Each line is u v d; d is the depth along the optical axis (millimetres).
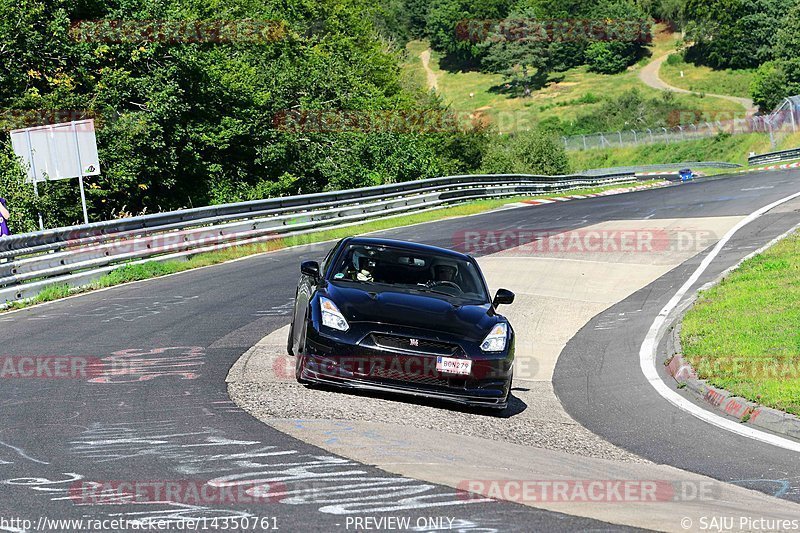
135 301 33125
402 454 14992
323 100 98500
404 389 18953
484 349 19266
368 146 95688
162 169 73750
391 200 69062
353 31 164000
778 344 24625
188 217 47281
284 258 47281
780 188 76500
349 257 22094
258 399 18719
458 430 17672
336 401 19016
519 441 17359
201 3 110875
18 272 34125
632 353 27062
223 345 25078
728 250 44875
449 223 64125
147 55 75062
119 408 17562
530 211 71812
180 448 14703
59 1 72375
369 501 12219
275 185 83250
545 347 28203
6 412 17078
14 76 66438
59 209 59750
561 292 36938
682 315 30531
